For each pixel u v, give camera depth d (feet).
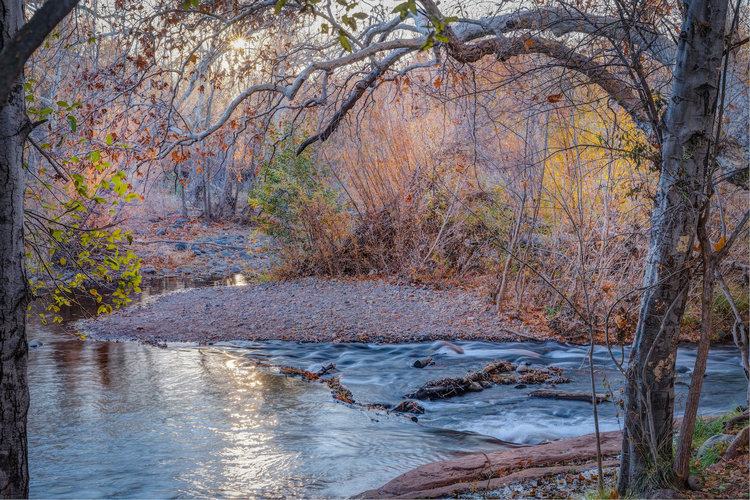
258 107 30.81
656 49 19.80
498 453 22.44
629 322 38.55
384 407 30.58
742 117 22.93
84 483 20.85
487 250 57.16
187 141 28.68
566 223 46.85
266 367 37.91
